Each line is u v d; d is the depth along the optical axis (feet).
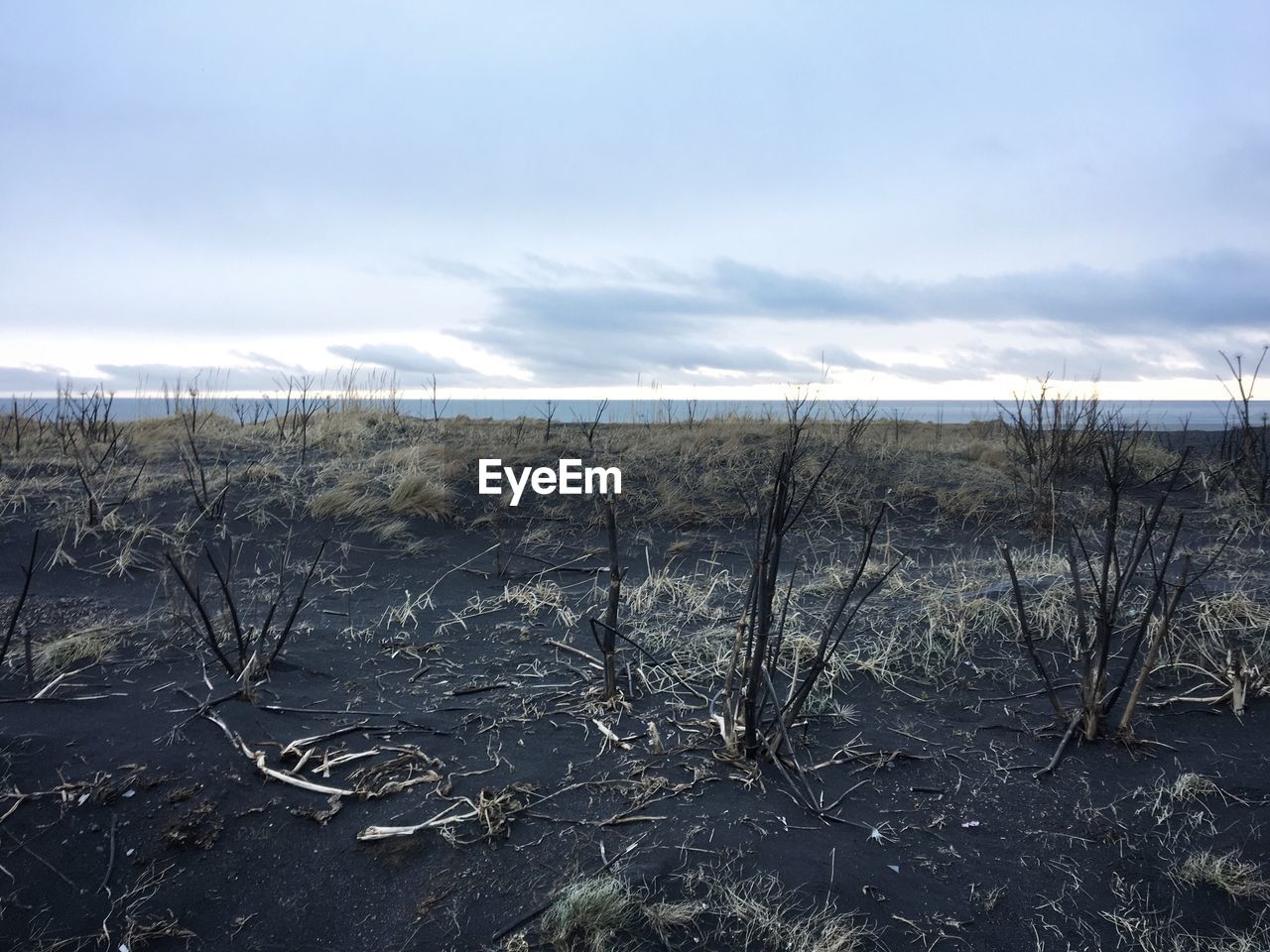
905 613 17.01
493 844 9.98
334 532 22.75
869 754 12.23
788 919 8.93
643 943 8.60
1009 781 11.55
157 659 14.34
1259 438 32.24
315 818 10.30
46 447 30.22
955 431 43.68
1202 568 19.45
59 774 10.70
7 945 8.41
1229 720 12.95
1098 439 28.94
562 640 16.33
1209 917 9.03
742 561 22.00
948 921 8.99
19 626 15.81
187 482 25.38
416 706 13.35
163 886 9.24
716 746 12.26
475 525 24.23
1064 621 16.16
